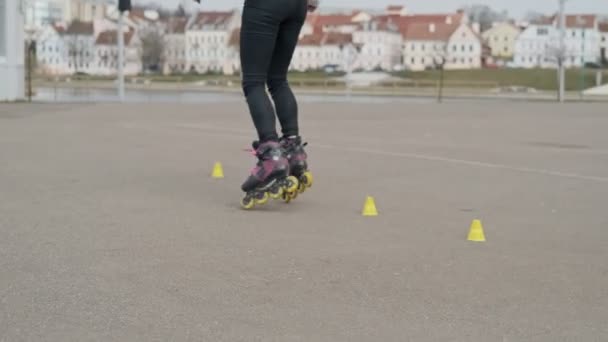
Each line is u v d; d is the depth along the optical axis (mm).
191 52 127312
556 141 15383
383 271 4988
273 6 7258
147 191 8156
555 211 7430
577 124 20906
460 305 4316
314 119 22578
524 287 4695
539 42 133500
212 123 19391
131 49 121438
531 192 8625
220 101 37312
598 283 4809
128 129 16516
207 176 9445
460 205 7711
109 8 156250
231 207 7305
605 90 68375
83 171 9586
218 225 6395
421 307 4270
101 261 5105
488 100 47625
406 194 8367
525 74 95375
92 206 7160
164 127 17531
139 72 121312
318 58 131750
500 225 6688
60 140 13516
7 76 29500
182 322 3951
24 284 4535
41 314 4016
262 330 3859
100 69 121312
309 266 5074
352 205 7594
